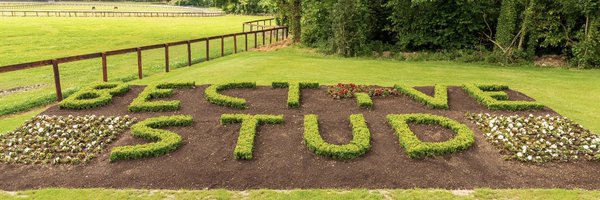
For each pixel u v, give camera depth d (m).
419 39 17.41
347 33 17.83
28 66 8.77
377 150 6.01
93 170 5.42
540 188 4.91
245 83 9.62
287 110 7.92
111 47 24.52
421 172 5.33
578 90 10.27
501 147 6.07
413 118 7.12
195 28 39.06
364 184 5.03
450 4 16.67
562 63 15.01
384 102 8.48
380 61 16.03
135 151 5.73
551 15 14.76
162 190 4.86
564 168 5.46
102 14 59.50
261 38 28.34
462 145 5.96
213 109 7.98
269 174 5.29
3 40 25.89
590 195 4.68
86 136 6.54
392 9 18.17
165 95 8.81
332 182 5.09
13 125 7.60
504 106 8.02
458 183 5.04
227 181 5.12
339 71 12.91
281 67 13.64
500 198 4.63
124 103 8.45
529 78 11.98
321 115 7.60
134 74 14.57
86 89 9.05
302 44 21.45
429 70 13.45
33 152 5.90
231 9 71.75
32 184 5.03
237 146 5.87
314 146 5.88
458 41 17.17
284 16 26.53
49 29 33.59
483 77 12.06
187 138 6.48
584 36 14.21
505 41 15.55
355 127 6.69
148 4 115.00
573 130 6.76
